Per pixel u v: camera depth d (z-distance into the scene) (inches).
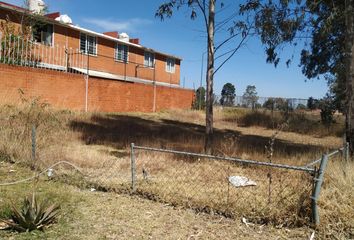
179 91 1158.3
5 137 337.4
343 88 671.1
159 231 187.6
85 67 1000.2
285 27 442.0
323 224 189.8
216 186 263.4
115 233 183.0
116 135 543.5
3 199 225.3
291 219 196.1
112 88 873.5
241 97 1295.5
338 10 427.5
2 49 634.2
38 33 867.4
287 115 1037.8
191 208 222.4
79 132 501.4
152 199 239.0
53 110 613.0
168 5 442.3
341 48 538.3
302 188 206.2
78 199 233.5
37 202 207.5
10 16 789.2
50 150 339.3
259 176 292.5
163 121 856.3
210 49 422.3
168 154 382.0
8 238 171.2
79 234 179.8
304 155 415.5
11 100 590.2
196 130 748.6
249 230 191.2
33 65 708.7
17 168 303.3
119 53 1159.0
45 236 175.5
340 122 951.0
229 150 424.8
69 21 981.2
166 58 1416.1
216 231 189.3
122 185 261.0
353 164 286.0
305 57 587.5
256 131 896.3
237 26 426.0
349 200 206.7
